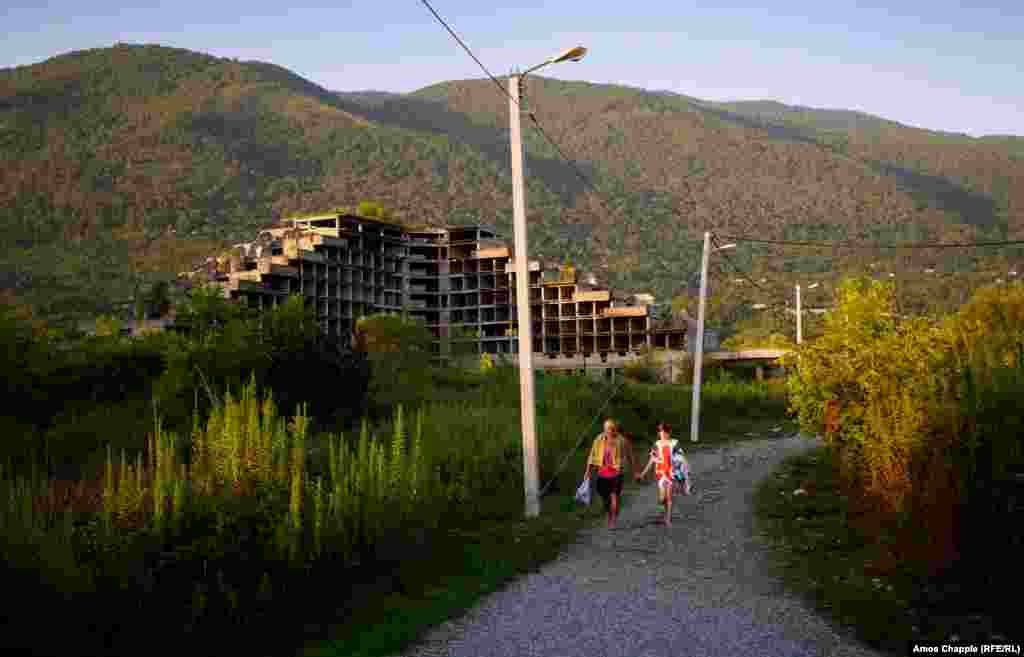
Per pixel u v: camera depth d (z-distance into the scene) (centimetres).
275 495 970
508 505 1656
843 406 1802
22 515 768
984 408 996
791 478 2077
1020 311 2873
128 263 15850
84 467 1478
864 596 946
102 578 745
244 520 892
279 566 883
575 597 991
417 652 797
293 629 866
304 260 9094
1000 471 934
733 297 14575
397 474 1183
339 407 2264
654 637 831
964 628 826
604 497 1494
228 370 2022
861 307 1930
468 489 1623
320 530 959
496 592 1024
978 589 907
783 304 11394
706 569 1129
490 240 10981
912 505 1048
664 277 19588
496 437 2067
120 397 2489
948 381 1130
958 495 962
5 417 1898
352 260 9950
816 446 3150
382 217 11400
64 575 706
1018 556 891
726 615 904
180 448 1243
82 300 11144
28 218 19412
